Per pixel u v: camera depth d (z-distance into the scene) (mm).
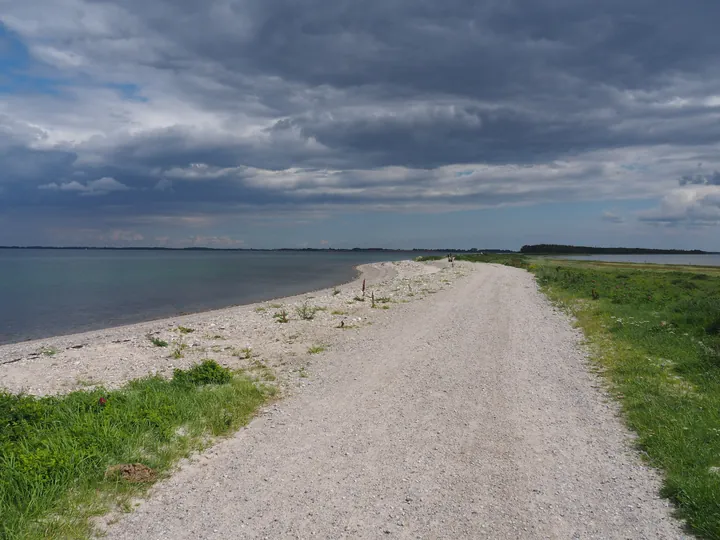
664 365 11070
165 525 4922
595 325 16656
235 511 5199
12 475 5379
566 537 4719
